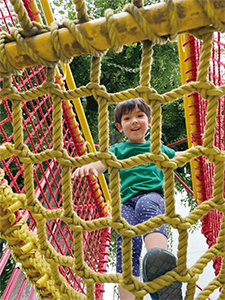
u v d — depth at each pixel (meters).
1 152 0.85
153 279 0.90
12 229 0.99
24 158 0.84
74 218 0.82
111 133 4.79
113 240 4.55
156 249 0.90
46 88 0.81
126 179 1.68
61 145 0.83
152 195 1.56
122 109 1.78
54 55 0.78
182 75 1.91
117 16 0.72
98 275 0.84
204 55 0.73
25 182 0.87
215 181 0.78
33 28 0.78
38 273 1.07
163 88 5.02
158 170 1.71
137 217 1.49
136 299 0.81
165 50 4.82
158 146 0.76
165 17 0.69
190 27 0.70
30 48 0.78
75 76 4.76
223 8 0.67
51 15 1.98
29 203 0.88
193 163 2.03
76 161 0.80
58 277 0.94
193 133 1.83
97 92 0.78
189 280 0.80
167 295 0.93
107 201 3.04
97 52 0.76
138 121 1.75
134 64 4.97
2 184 0.98
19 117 0.85
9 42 0.82
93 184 2.70
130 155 1.77
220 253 0.82
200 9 0.68
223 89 0.74
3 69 0.82
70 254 1.89
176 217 0.77
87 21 0.75
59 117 0.81
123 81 4.86
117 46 0.73
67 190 0.82
